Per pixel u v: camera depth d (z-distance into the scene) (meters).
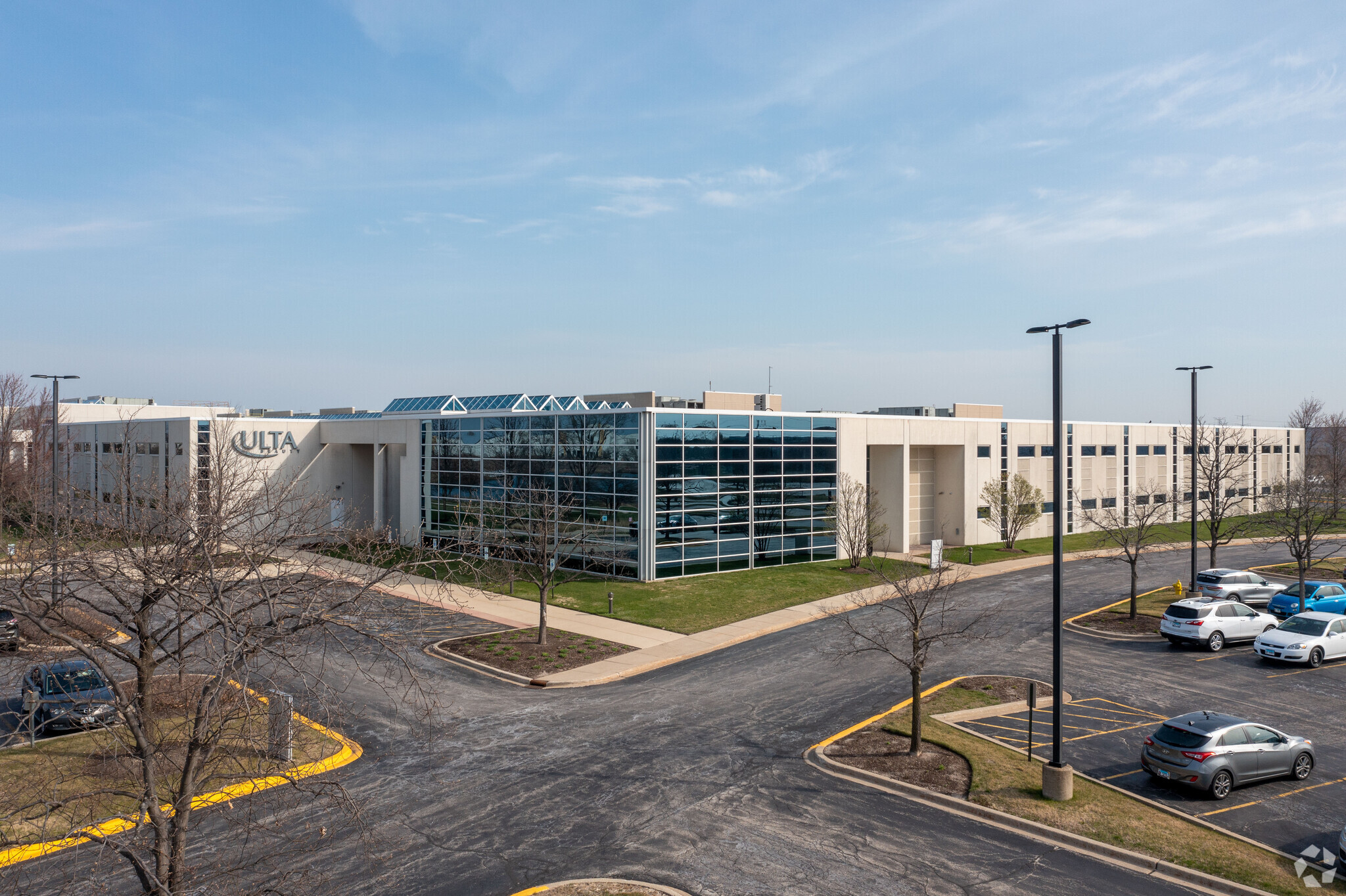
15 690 22.08
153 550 12.90
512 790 17.28
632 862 14.24
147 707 13.70
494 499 48.19
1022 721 22.05
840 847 14.85
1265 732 17.94
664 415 41.91
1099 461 66.69
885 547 54.16
